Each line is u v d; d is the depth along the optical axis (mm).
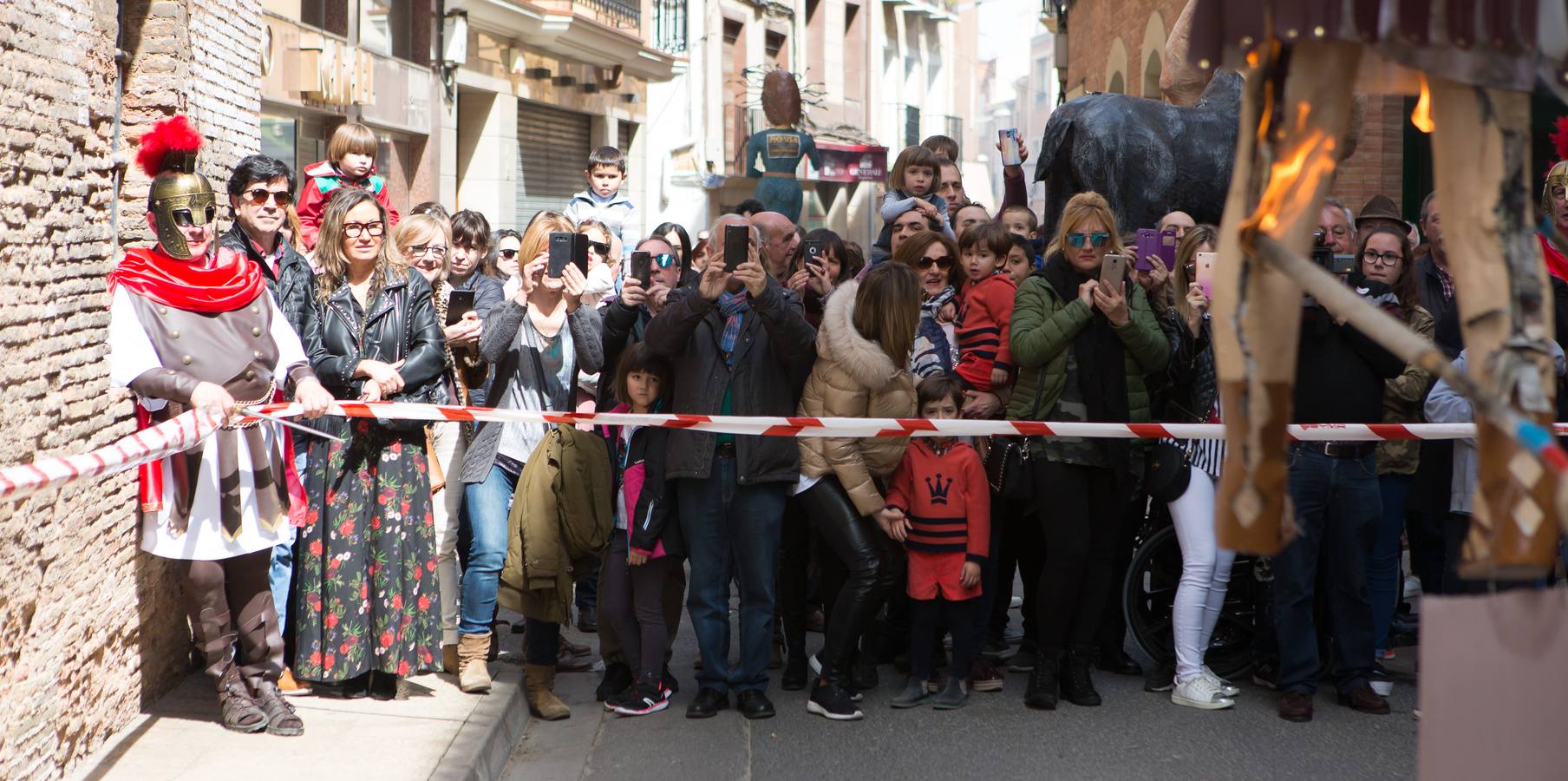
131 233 5512
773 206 14836
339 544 5371
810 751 5492
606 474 5754
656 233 7676
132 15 5617
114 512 4930
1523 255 1673
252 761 4762
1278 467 1736
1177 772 5227
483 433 5910
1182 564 6516
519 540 5633
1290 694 5898
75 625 4547
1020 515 6602
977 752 5465
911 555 6023
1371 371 5820
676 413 5773
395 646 5398
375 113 18625
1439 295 6660
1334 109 1723
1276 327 1722
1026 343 5938
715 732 5715
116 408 4898
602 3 26203
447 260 6395
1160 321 6012
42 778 4266
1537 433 1501
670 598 6035
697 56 31984
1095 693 6125
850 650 5918
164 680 5492
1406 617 7219
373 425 5430
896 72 43125
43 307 4301
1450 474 6293
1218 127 8305
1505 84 1669
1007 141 8789
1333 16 1653
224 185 6180
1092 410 5891
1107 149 8102
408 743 5031
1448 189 1720
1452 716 1696
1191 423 6047
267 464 4887
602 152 9523
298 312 5457
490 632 5844
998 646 6863
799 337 5695
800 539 6324
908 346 5891
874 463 5895
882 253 8695
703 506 5750
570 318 5938
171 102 5613
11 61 4098
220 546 4812
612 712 5957
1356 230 7500
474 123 22844
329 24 17484
